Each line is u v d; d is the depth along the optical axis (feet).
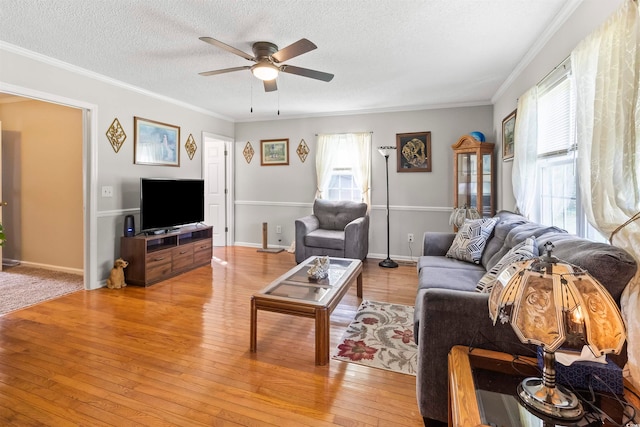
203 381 6.26
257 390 6.01
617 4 5.40
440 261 9.65
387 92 13.53
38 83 9.68
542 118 8.96
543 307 3.08
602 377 3.62
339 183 17.67
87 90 11.09
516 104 11.09
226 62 10.30
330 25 7.93
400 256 16.52
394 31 8.23
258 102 15.24
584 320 2.95
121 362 6.89
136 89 12.88
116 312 9.56
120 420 5.21
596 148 5.16
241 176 19.48
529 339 3.13
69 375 6.41
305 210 18.25
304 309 6.90
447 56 9.82
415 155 16.01
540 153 9.09
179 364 6.84
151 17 7.52
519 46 9.11
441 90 13.23
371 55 9.72
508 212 10.77
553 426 3.20
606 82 5.03
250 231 19.51
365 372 6.61
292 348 7.54
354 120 16.99
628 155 4.63
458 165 14.29
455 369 4.06
